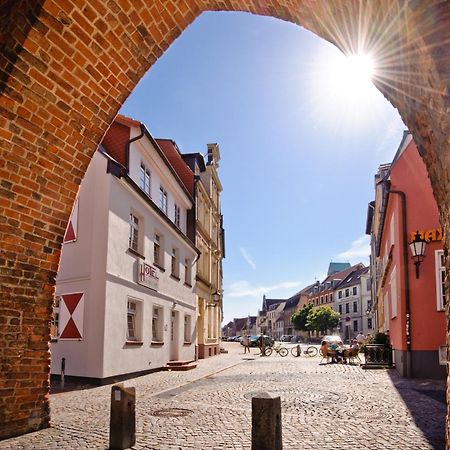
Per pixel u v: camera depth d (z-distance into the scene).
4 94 6.50
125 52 6.96
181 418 8.51
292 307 118.31
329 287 98.62
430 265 15.39
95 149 7.79
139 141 16.89
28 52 6.39
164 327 19.94
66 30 6.40
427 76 3.63
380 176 32.91
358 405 9.82
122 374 15.29
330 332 88.19
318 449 6.28
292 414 8.82
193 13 6.87
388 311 23.39
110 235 14.71
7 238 7.08
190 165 28.92
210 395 11.57
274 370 19.62
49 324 7.65
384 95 4.98
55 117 7.10
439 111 3.56
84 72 6.92
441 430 7.35
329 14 5.11
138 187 16.28
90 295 14.43
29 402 7.25
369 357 20.00
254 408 5.75
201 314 29.61
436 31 3.22
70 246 15.16
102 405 9.91
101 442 6.62
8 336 7.04
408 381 14.27
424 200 15.82
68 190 7.74
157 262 19.89
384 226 22.56
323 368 20.48
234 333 161.25
